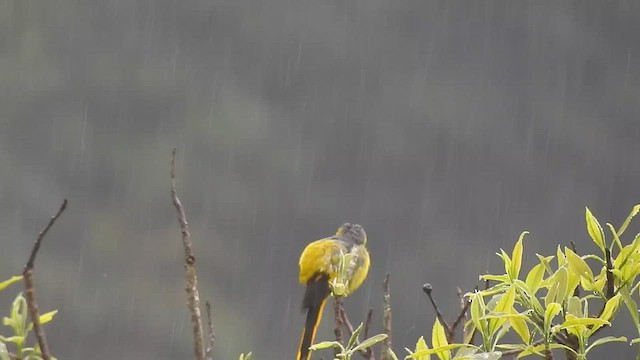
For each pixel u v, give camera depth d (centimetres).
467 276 3903
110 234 3809
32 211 3906
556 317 324
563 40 5700
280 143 4928
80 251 3600
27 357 271
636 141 5131
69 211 3878
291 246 4150
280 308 3497
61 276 3397
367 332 319
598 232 306
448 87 5638
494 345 300
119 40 5131
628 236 4328
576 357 293
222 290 3566
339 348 311
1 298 3069
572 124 5219
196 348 283
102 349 3092
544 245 4362
